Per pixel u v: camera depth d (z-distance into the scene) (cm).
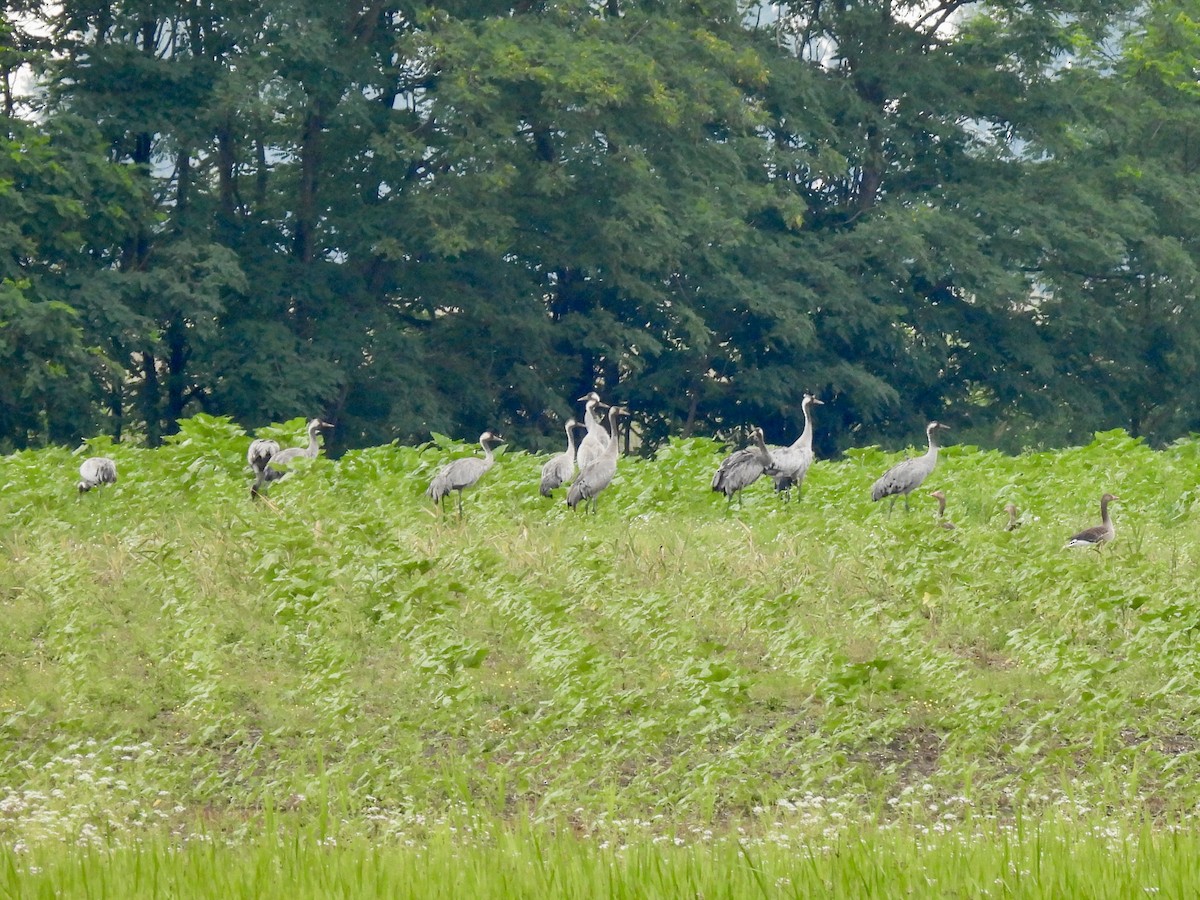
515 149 3497
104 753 966
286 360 3391
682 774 963
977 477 2178
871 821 848
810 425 2031
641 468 2119
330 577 1345
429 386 3678
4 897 642
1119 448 2422
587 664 1127
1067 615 1324
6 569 1435
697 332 3647
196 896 659
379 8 3522
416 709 1083
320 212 3700
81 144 3194
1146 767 987
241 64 3272
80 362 3106
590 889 676
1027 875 691
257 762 973
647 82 3431
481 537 1566
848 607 1373
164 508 1709
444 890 669
